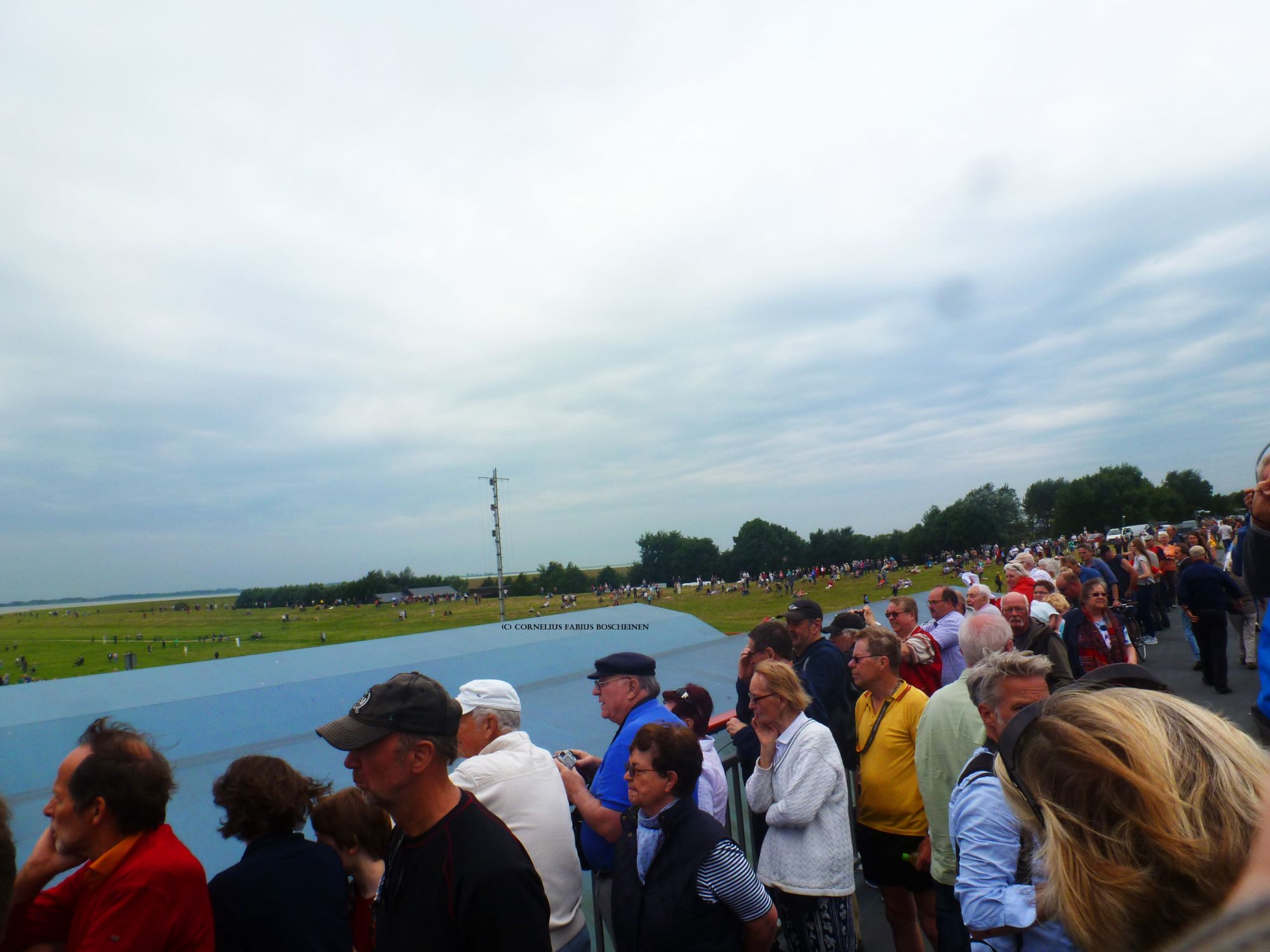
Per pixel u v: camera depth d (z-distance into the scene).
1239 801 1.00
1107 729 1.15
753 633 4.85
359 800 2.82
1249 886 0.60
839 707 4.73
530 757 3.02
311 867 2.38
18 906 2.19
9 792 4.04
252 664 6.36
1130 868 1.00
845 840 3.42
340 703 5.85
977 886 1.93
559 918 2.83
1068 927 1.08
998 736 2.25
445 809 2.08
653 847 2.79
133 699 5.33
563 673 7.40
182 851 2.20
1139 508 101.25
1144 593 13.79
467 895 1.92
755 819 4.54
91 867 2.11
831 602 37.56
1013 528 126.06
